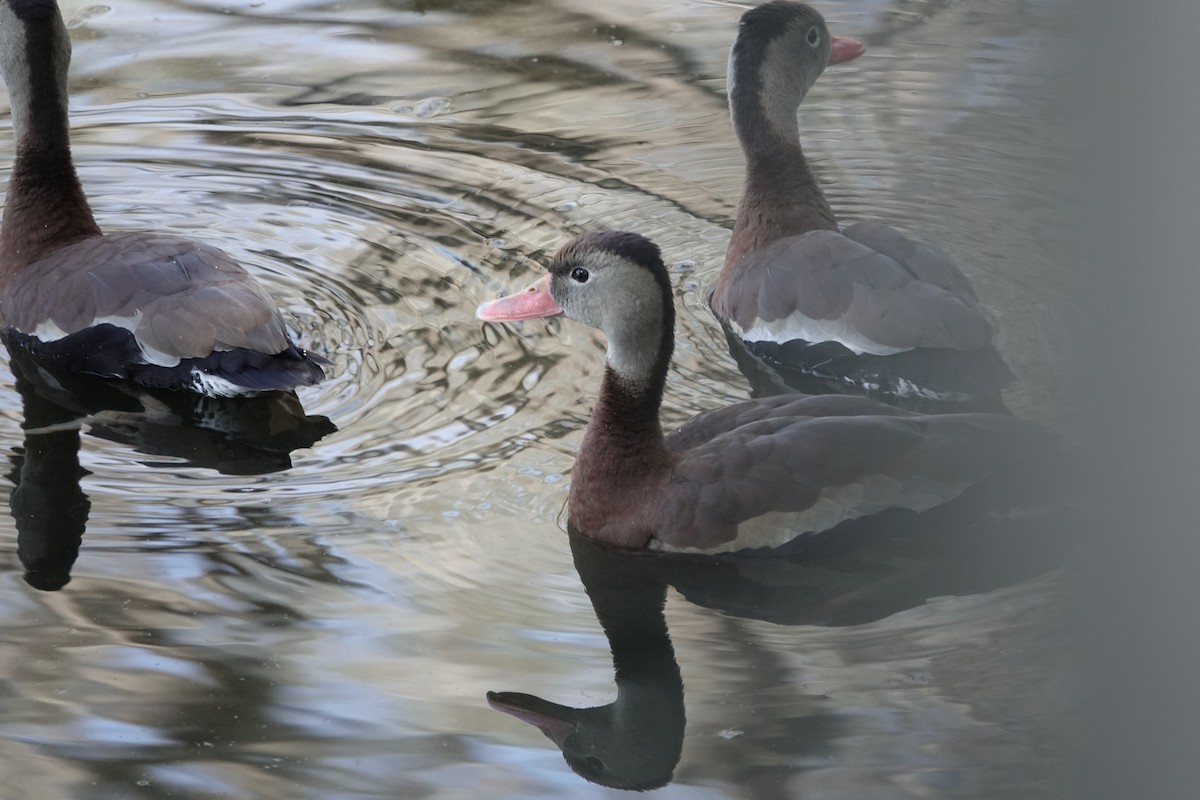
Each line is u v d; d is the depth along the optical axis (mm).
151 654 8875
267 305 12383
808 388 12695
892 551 10062
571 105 18484
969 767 7656
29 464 11352
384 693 8539
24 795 7566
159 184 16594
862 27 20078
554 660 8945
